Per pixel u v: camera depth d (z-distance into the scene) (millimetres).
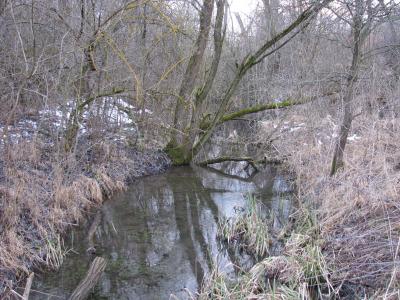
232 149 16359
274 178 12547
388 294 5191
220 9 12484
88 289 6137
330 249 6805
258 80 17281
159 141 13906
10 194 7297
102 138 11703
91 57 9352
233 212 9695
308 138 11984
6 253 6559
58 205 8469
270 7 15305
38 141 10227
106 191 10547
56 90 9086
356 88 10789
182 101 12133
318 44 13602
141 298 6254
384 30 12211
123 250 7812
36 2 8742
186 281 6762
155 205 10250
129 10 9883
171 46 13273
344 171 9398
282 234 7895
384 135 10914
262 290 6121
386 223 6648
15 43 8883
